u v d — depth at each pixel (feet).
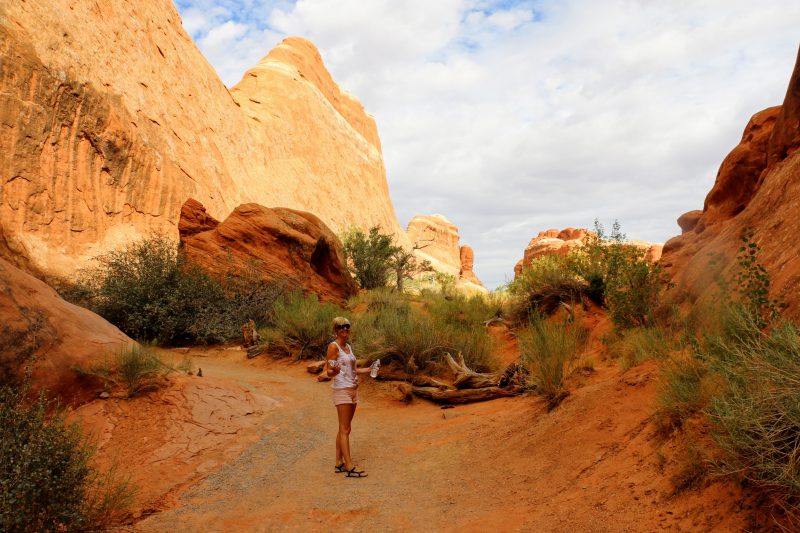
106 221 105.70
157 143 124.06
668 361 14.88
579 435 15.01
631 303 25.90
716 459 9.72
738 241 23.13
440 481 16.05
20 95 93.71
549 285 41.16
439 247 414.21
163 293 48.29
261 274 56.80
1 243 51.42
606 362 22.99
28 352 19.80
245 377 33.24
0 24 93.56
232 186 158.51
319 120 259.60
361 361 33.42
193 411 22.06
